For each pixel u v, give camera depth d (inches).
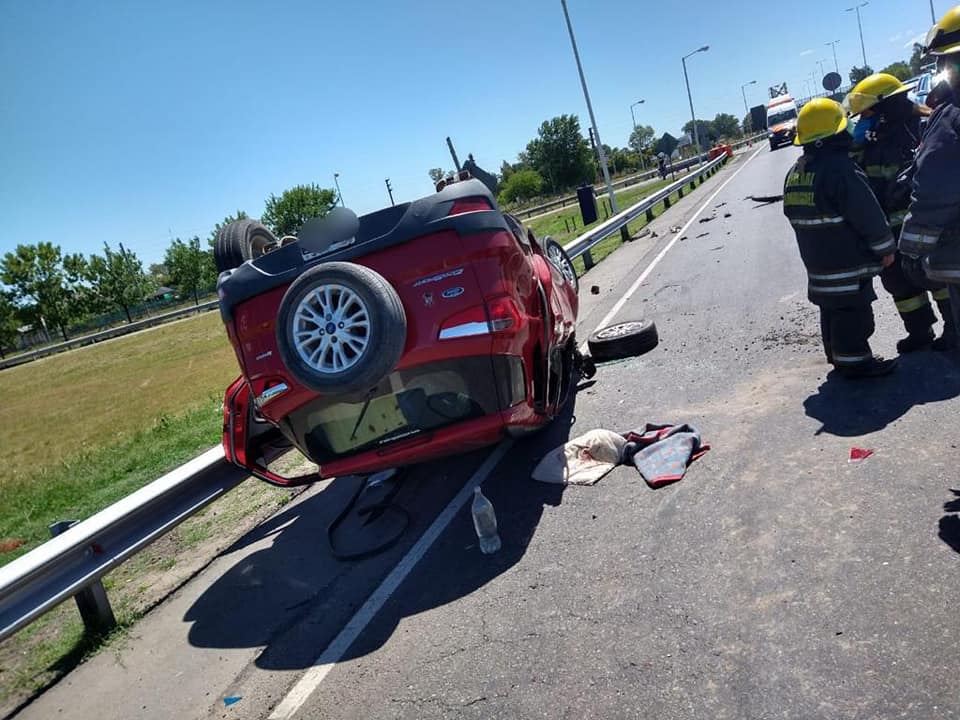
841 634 123.3
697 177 1384.1
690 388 259.6
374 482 248.4
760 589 140.0
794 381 238.5
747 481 181.0
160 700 159.6
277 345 179.9
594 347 320.5
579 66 1076.5
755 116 2760.8
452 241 182.1
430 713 132.3
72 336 2748.5
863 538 146.3
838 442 188.1
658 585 150.1
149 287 2721.5
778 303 344.5
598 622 144.0
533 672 135.2
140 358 1293.1
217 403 543.8
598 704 123.1
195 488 219.9
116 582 226.1
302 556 212.4
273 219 2849.4
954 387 199.9
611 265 611.2
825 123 202.1
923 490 156.6
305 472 286.0
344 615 173.9
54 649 191.5
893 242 203.9
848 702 109.9
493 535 182.7
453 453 204.7
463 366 185.2
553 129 3129.9
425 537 201.3
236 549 231.6
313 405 191.6
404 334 171.9
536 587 161.9
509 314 185.8
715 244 575.5
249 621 183.5
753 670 121.0
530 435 244.8
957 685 107.5
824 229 208.7
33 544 298.5
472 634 151.9
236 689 156.4
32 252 2511.1
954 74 144.5
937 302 220.8
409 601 171.9
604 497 193.8
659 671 126.6
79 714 161.8
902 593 128.7
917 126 222.2
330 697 145.1
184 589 211.9
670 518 174.1
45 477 435.2
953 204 143.2
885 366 218.1
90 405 825.5
